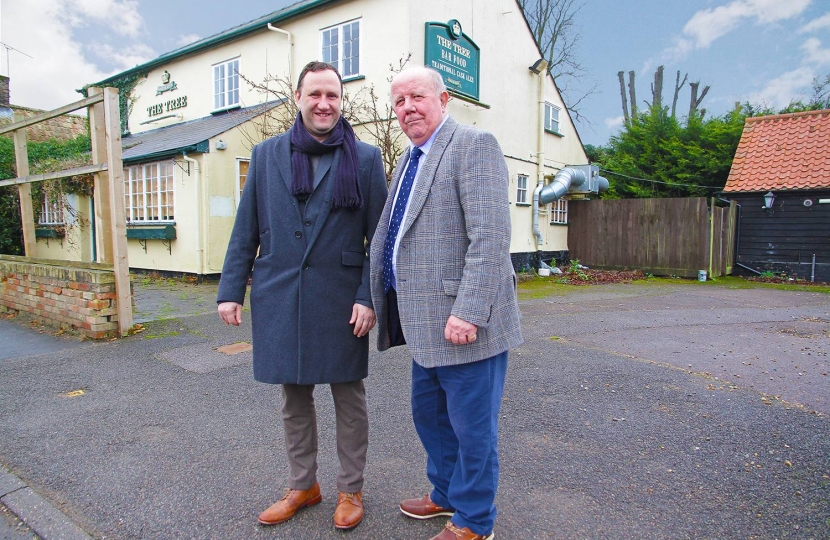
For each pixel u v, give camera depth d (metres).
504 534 2.13
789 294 9.56
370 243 2.25
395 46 9.32
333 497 2.46
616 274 12.89
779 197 12.42
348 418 2.28
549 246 13.71
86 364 4.61
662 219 12.73
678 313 7.35
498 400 2.02
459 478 2.02
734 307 7.94
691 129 15.73
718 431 3.12
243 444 3.01
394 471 2.69
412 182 2.04
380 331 2.18
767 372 4.36
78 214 11.12
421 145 2.04
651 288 10.49
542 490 2.47
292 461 2.31
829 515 2.22
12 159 12.16
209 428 3.24
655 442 2.98
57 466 2.74
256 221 2.32
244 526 2.21
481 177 1.84
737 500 2.36
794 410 3.46
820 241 11.98
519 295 9.34
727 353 5.01
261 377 2.22
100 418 3.39
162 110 14.12
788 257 12.42
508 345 1.97
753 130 13.95
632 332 6.00
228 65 12.27
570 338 5.68
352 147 2.28
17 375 4.29
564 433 3.12
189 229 10.30
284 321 2.18
